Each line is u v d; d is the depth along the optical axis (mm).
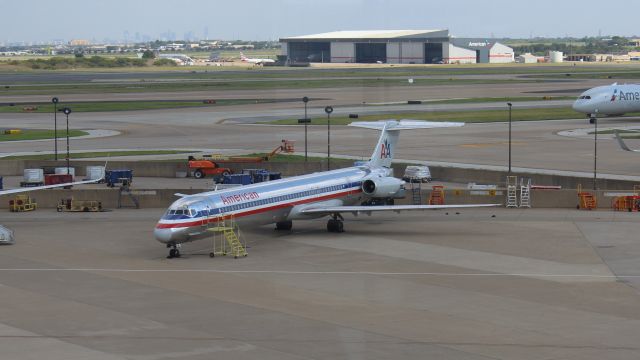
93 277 72125
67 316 60406
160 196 110812
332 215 91875
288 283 69438
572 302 63156
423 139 173000
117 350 52875
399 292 66312
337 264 76438
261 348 52906
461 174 128375
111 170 132500
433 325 57438
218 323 58281
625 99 196500
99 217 103188
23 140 174750
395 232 91438
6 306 63125
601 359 50469
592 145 159000
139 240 88562
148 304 63344
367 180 95250
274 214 86188
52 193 110938
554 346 52906
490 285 68375
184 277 71938
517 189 108375
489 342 53781
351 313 60500
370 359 50719
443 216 101312
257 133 184750
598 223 95500
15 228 95625
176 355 51750
